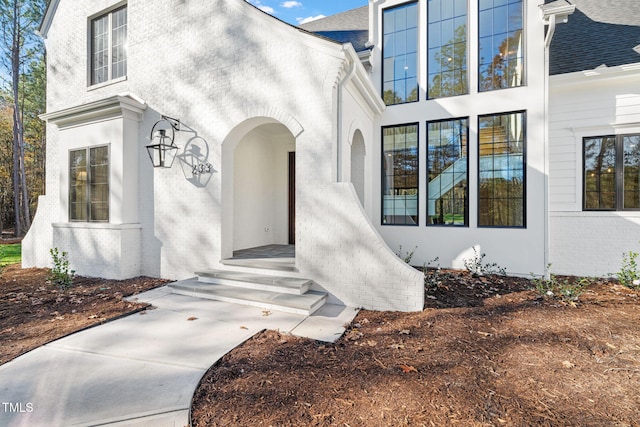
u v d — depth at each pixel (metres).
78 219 7.93
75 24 8.85
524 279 6.98
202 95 6.67
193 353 3.62
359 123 7.25
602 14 8.76
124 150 7.16
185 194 6.83
